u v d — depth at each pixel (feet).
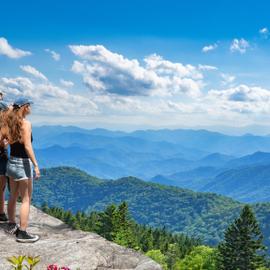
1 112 18.38
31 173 18.43
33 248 16.98
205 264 143.74
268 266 158.40
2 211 20.07
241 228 137.28
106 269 16.19
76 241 17.85
